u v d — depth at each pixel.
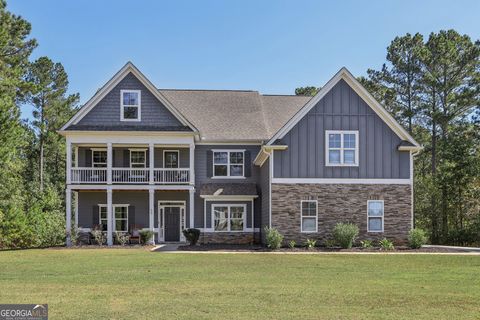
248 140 33.38
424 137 50.41
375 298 12.23
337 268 18.36
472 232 38.88
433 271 17.61
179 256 23.05
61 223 34.66
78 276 16.06
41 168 55.44
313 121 28.30
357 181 28.22
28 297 12.25
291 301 11.80
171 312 10.59
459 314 10.55
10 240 30.75
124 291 13.14
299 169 28.05
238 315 10.34
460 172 40.72
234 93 38.25
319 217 27.94
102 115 31.23
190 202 31.14
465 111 46.53
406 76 48.53
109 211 30.44
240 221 32.91
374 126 28.56
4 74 35.78
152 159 30.89
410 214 28.31
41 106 56.81
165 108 31.50
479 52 44.94
